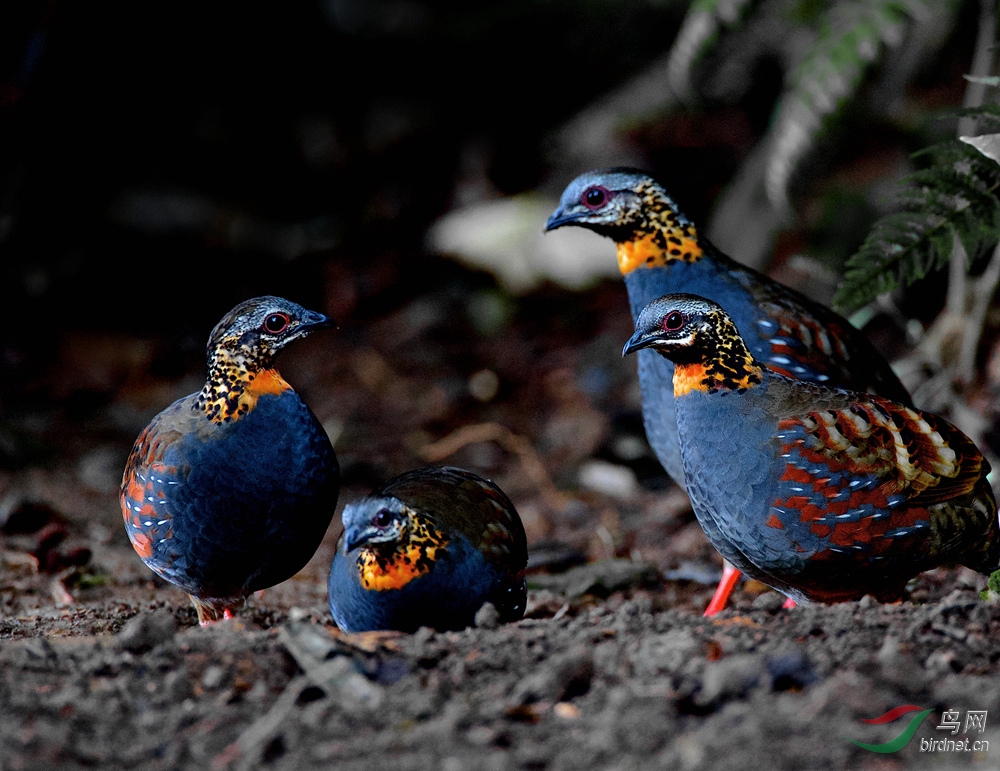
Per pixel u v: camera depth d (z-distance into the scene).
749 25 16.41
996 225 8.23
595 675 5.41
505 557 7.63
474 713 5.08
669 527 11.38
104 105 19.00
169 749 4.88
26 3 18.17
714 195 17.16
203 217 18.66
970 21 14.31
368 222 19.12
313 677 5.34
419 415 14.97
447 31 20.69
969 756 4.67
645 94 18.03
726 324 7.04
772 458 6.87
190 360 16.23
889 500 6.88
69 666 5.69
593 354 16.03
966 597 7.29
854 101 14.73
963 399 11.14
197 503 7.27
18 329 16.47
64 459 13.61
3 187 17.67
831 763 4.58
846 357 8.54
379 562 7.11
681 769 4.55
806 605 6.63
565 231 17.92
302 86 20.70
